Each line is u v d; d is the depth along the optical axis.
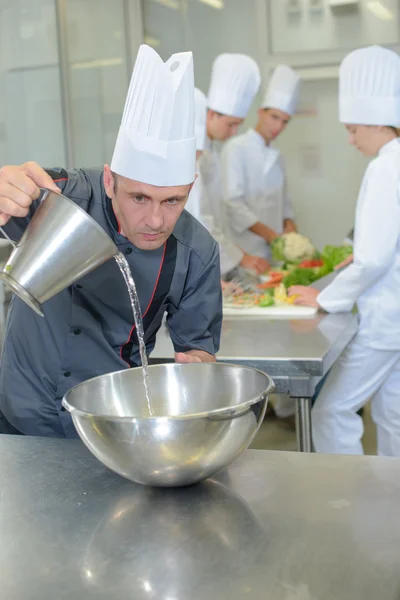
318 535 0.94
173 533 0.95
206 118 3.35
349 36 4.98
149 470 1.02
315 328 2.42
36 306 1.17
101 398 1.21
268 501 1.04
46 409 1.60
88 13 4.56
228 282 3.10
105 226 1.50
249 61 3.38
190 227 1.60
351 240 3.57
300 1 5.01
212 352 1.68
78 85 4.48
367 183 2.41
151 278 1.54
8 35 3.84
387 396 2.60
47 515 1.02
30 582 0.85
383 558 0.88
